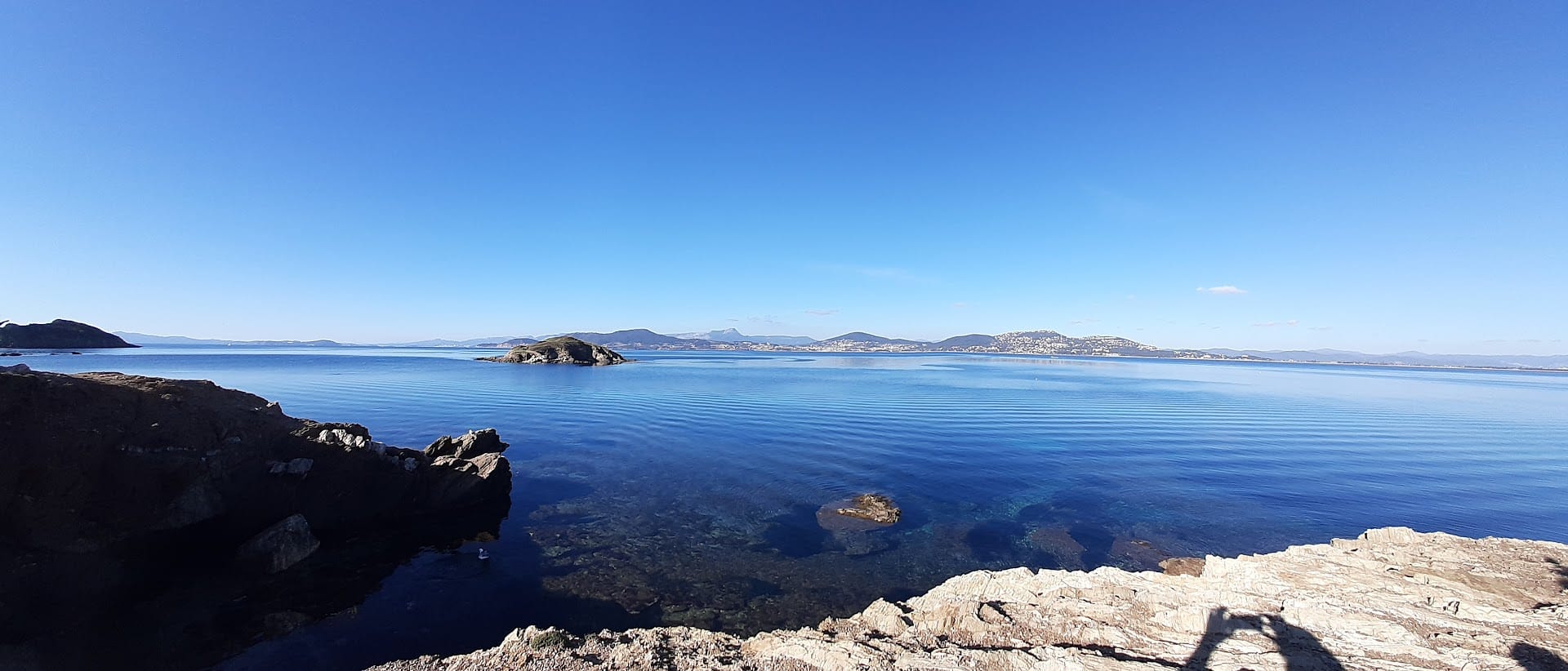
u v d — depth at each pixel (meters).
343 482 16.89
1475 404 62.84
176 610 11.48
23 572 10.69
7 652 9.62
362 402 44.88
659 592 13.12
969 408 47.53
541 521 17.77
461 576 13.59
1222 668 7.50
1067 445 31.14
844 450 29.02
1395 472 25.89
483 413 40.09
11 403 11.62
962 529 17.72
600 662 8.53
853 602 12.91
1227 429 38.03
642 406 46.44
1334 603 9.18
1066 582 10.88
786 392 61.19
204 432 14.92
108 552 12.19
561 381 72.94
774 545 16.14
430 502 18.55
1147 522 18.67
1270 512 19.81
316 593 12.46
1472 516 19.78
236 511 14.88
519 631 9.70
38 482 11.50
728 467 25.05
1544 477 25.50
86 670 9.40
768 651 8.80
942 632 9.14
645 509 19.16
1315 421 43.47
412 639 10.68
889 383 77.69
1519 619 8.50
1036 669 7.62
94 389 13.48
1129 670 7.40
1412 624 8.45
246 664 9.67
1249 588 10.23
